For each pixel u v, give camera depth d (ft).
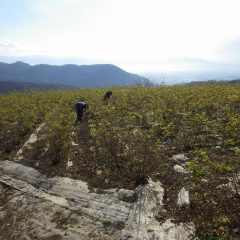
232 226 29.40
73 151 54.03
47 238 33.96
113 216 35.37
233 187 35.22
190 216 32.50
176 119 59.31
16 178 48.85
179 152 47.50
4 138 66.64
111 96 86.33
